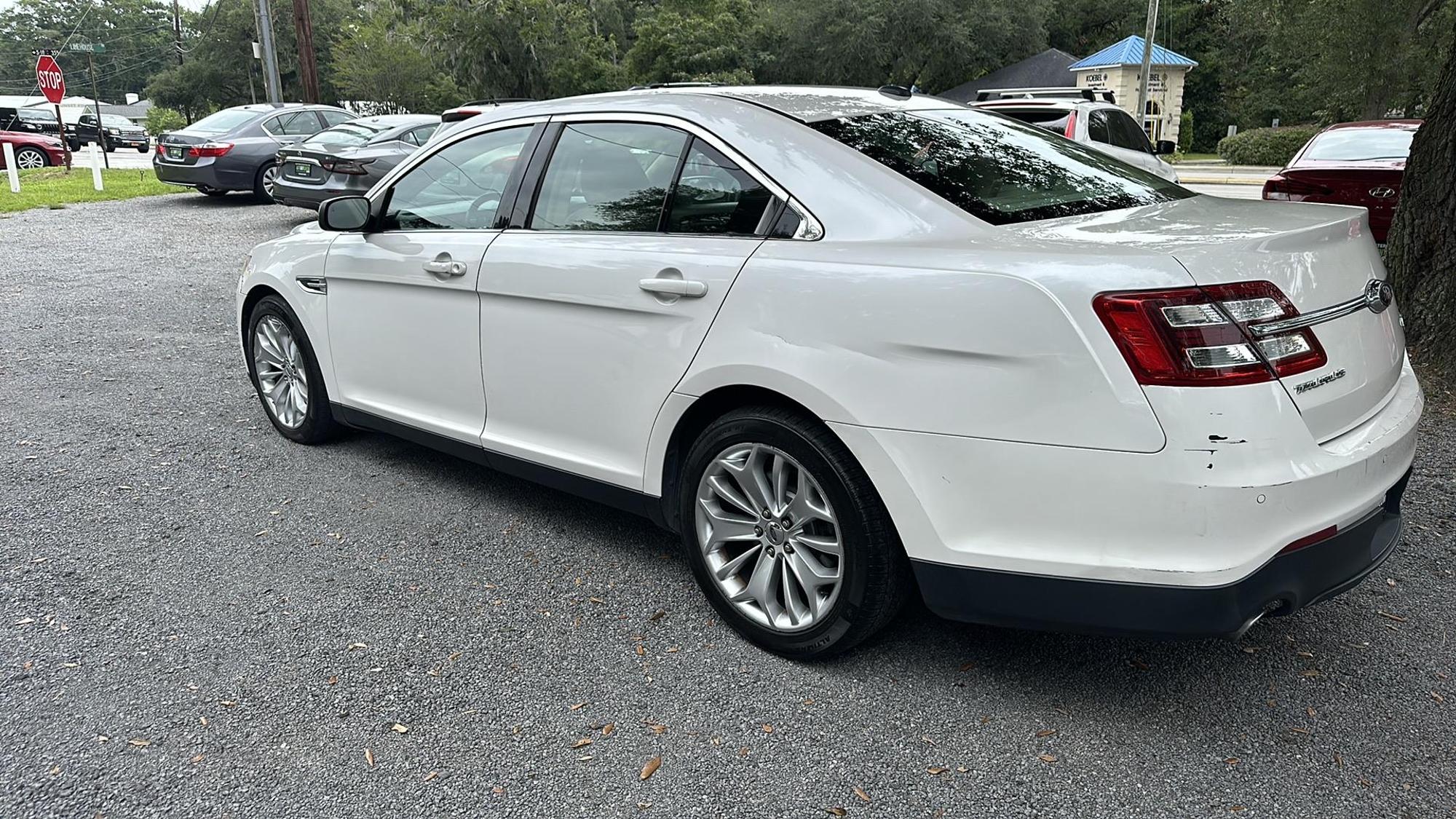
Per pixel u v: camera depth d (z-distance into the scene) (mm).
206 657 2879
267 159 14469
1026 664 2828
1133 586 2221
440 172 3836
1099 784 2320
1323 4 25141
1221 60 53844
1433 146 5469
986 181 2809
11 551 3570
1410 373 2895
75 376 5953
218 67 63312
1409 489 4008
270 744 2484
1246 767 2371
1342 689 2678
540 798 2293
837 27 38188
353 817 2229
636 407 3072
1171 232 2406
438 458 4586
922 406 2396
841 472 2586
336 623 3084
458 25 34406
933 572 2482
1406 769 2354
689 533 3037
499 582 3365
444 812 2244
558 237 3311
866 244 2578
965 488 2377
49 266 9727
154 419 5156
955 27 37938
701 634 3025
